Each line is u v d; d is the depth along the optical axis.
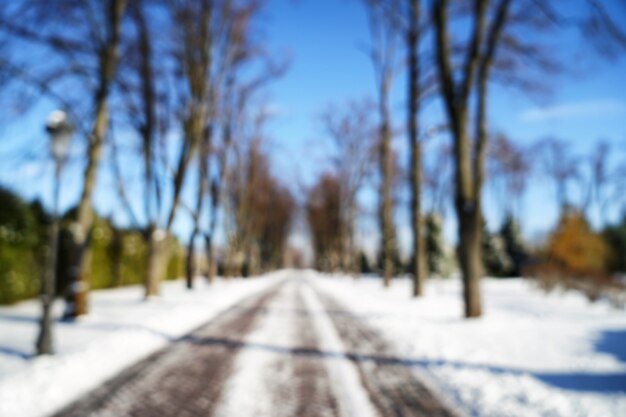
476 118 11.01
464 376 5.67
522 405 4.55
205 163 22.16
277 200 55.78
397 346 7.88
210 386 5.27
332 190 51.84
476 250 10.61
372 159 31.17
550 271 18.42
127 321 10.05
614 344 7.30
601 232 37.03
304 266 138.50
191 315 11.80
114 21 11.38
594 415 4.19
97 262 19.47
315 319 11.64
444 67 11.13
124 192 14.74
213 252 26.34
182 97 16.48
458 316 11.44
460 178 10.84
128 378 5.54
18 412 4.25
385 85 21.45
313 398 4.88
